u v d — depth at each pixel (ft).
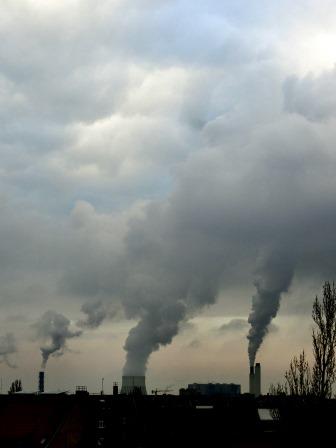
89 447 303.07
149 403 322.96
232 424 287.69
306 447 226.99
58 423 276.00
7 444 266.98
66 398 288.71
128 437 312.50
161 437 304.50
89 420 305.12
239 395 331.36
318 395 230.89
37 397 290.15
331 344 235.81
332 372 233.76
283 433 239.30
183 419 302.25
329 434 225.15
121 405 318.04
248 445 278.26
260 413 285.23
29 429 271.69
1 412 277.85
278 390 278.05
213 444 288.92
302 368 240.53
